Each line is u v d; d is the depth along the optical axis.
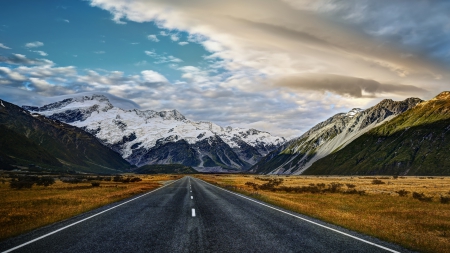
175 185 53.38
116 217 14.81
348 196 34.34
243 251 8.31
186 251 8.27
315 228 11.97
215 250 8.39
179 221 13.54
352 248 8.83
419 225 14.86
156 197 27.42
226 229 11.59
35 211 17.41
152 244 9.09
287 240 9.73
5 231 11.02
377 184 72.12
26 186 47.03
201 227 12.01
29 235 10.45
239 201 23.52
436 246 9.52
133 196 28.72
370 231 11.59
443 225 15.06
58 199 25.84
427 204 26.36
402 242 9.84
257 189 46.00
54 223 13.02
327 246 9.02
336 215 16.19
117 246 8.84
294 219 14.32
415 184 72.19
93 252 8.18
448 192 42.41
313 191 41.16
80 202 23.22
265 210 17.77
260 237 10.15
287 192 40.72
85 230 11.36
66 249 8.48
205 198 26.30
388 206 24.30
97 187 48.53
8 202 23.55
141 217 14.80
